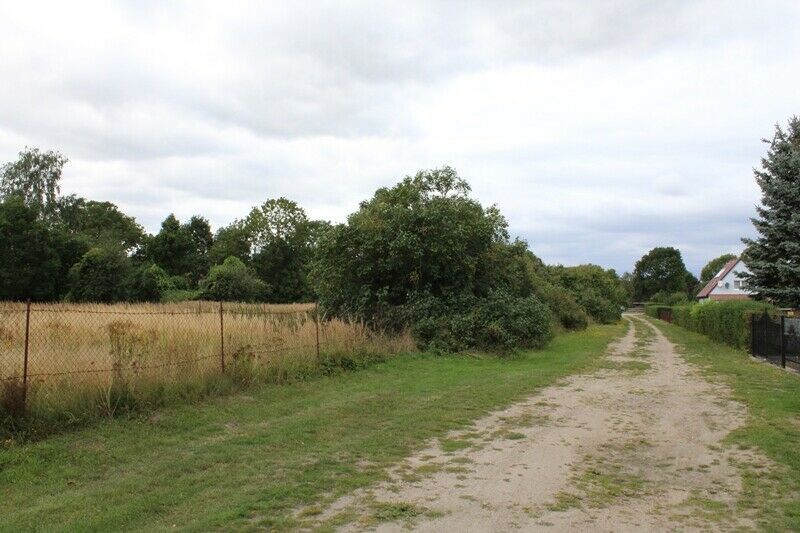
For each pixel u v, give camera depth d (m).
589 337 33.59
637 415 10.97
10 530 5.21
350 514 5.71
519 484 6.79
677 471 7.39
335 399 11.93
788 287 21.39
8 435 7.81
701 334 36.22
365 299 23.06
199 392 10.80
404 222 23.95
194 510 5.77
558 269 63.53
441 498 6.25
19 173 62.38
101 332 11.16
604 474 7.25
